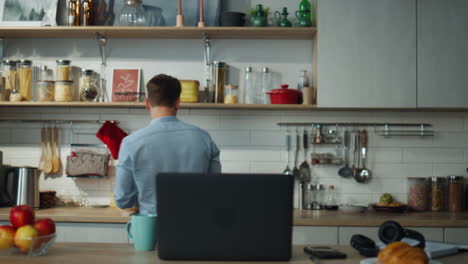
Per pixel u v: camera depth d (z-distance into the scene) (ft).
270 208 4.86
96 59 12.42
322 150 12.33
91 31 11.60
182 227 4.86
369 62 11.22
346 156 12.26
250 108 11.89
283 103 11.42
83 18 11.71
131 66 12.37
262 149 12.30
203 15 11.89
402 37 11.22
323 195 12.17
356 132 12.30
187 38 12.33
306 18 11.61
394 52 11.22
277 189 4.85
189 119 12.33
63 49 12.42
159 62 12.38
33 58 12.44
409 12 11.23
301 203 12.04
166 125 7.29
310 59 12.30
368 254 5.40
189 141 7.29
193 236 4.86
